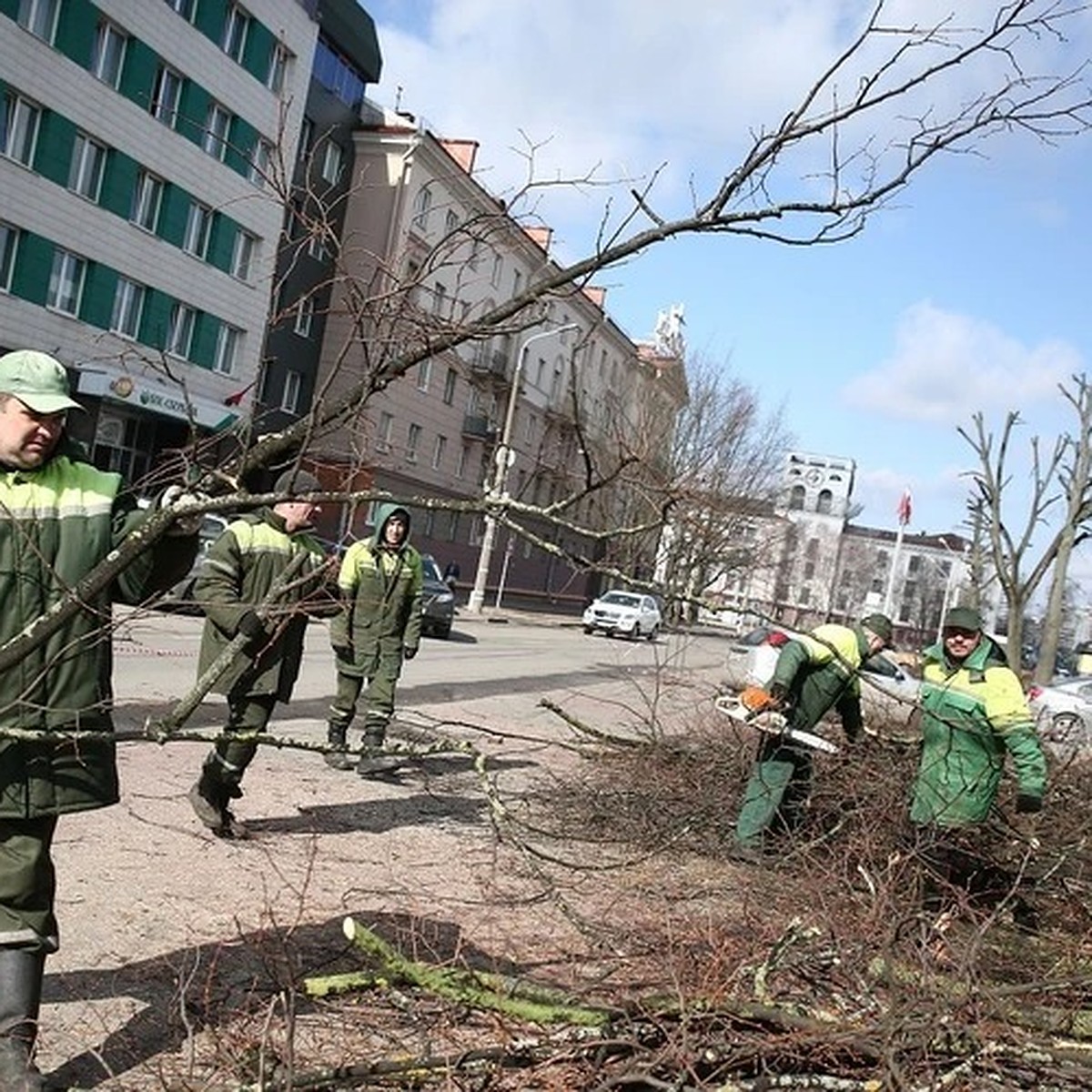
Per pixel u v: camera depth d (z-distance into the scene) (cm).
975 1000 376
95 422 2941
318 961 432
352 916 489
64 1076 327
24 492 314
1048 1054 358
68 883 486
